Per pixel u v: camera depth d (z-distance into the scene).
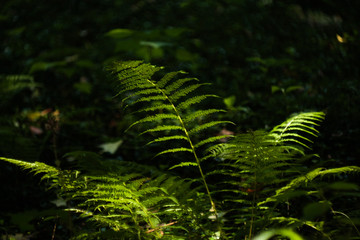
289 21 8.05
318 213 1.51
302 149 3.03
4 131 4.34
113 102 5.93
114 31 7.07
